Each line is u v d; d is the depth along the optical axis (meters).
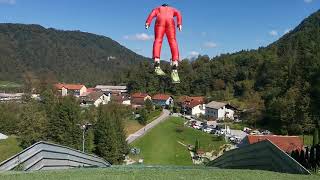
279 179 11.89
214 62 180.25
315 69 111.38
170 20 11.88
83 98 160.62
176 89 171.88
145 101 143.25
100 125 72.25
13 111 97.94
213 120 131.38
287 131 97.69
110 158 70.88
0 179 11.49
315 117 95.62
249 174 12.56
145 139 92.19
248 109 124.50
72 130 72.94
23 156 18.20
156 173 12.52
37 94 164.88
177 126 110.94
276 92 119.94
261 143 20.00
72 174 12.35
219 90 166.50
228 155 26.16
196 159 75.25
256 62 171.50
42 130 72.81
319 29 177.75
